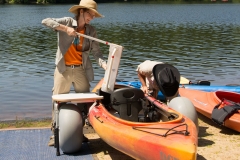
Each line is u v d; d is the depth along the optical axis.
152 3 72.19
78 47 5.52
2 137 5.78
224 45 17.80
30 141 5.63
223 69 12.37
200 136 6.00
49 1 68.31
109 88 5.50
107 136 4.77
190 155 3.84
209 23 31.12
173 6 62.28
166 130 4.41
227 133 6.15
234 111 6.05
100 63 5.70
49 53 15.63
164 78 5.64
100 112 5.22
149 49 16.59
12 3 68.50
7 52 15.92
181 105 5.55
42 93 9.59
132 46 17.53
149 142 4.20
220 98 7.06
